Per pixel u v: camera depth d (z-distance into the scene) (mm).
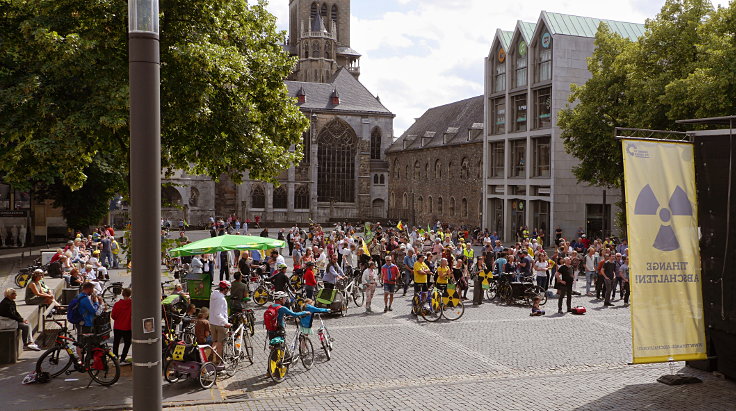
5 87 15383
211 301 14531
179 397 12453
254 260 29297
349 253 28422
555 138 51781
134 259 7758
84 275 21484
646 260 13766
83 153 15789
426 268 21688
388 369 14922
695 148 14516
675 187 14188
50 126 14828
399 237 38938
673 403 12336
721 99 28312
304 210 95750
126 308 14430
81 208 41781
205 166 19344
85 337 13219
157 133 7773
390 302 22984
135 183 7707
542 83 53031
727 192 13914
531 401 12438
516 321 21078
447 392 13039
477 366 15250
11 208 42594
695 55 34375
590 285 27578
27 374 13305
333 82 102438
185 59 15516
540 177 53781
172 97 15984
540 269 24281
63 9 15469
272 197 93250
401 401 12391
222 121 17719
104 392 12508
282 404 12148
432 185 82812
